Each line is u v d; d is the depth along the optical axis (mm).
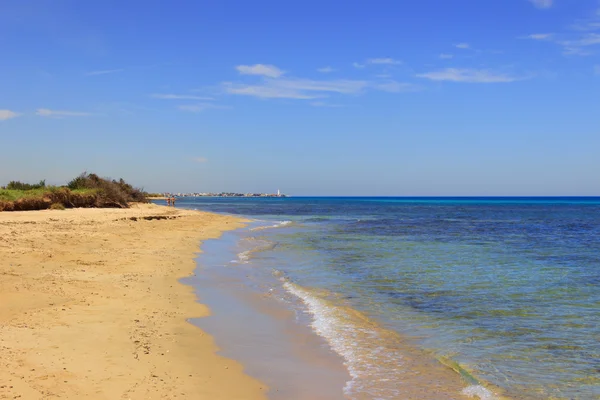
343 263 20438
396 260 21500
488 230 42625
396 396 7090
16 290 11539
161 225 34812
